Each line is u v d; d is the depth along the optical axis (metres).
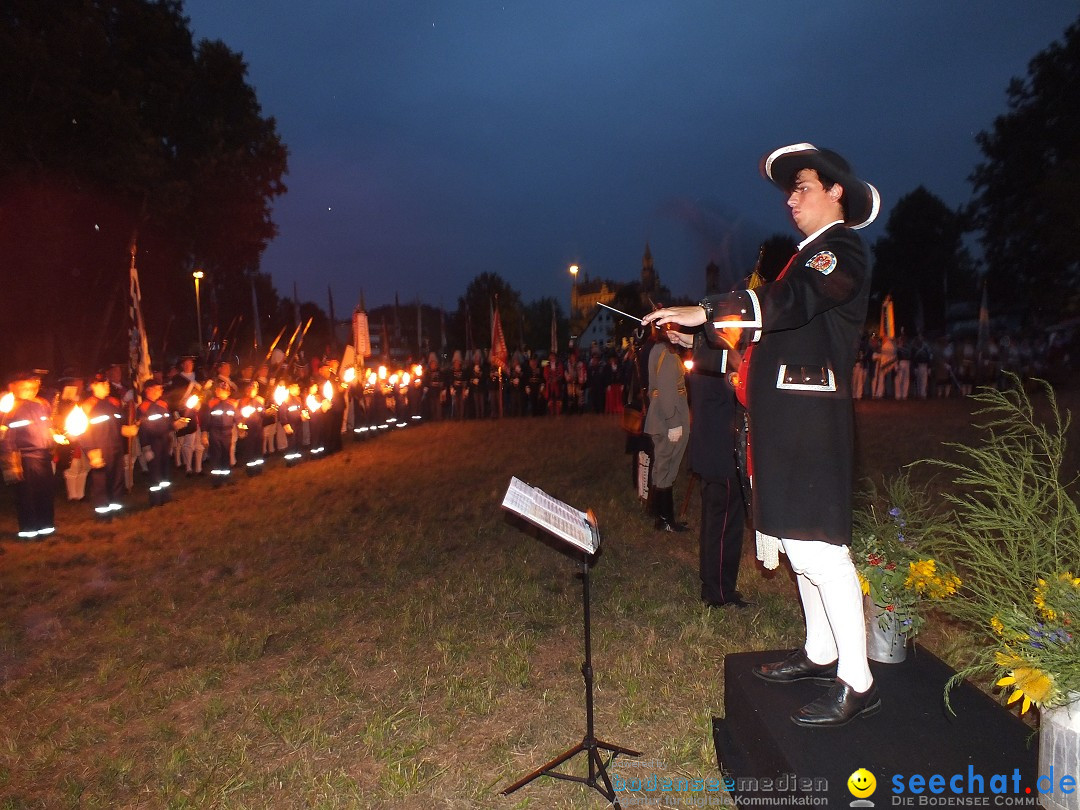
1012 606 3.05
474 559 7.54
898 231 52.25
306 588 6.93
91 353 27.05
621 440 16.14
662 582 6.59
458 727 4.32
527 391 24.00
